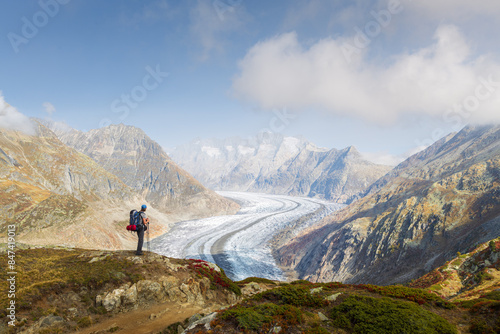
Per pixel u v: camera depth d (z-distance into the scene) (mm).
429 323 9328
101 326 12242
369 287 15039
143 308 14250
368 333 9070
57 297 12750
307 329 9516
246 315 9961
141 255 17844
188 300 15906
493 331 9273
